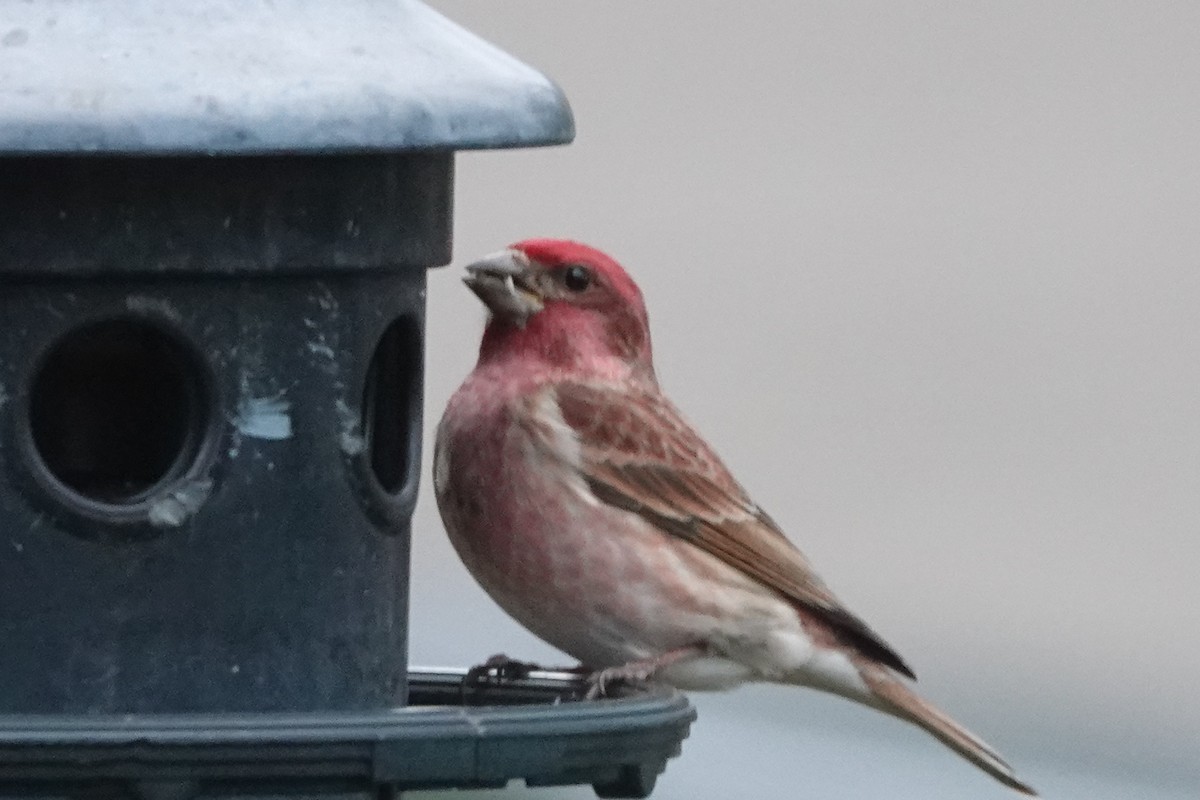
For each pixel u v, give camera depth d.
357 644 10.07
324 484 9.92
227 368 9.71
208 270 9.58
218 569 9.72
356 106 9.13
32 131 8.73
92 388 9.94
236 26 9.27
